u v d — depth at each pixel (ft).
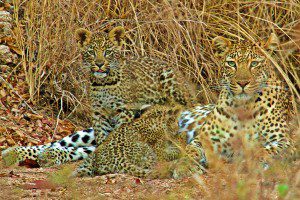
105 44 43.37
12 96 47.62
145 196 30.66
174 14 51.13
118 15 52.06
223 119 37.37
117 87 44.16
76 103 48.42
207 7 52.19
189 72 49.39
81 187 32.32
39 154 40.50
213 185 29.53
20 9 53.31
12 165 39.45
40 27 50.21
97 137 43.60
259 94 37.22
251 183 28.60
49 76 49.42
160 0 51.75
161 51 50.75
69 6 50.26
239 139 35.42
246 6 51.42
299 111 42.52
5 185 32.55
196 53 49.49
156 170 35.22
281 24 51.80
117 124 44.21
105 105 44.09
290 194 27.73
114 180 33.40
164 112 39.99
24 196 30.91
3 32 51.44
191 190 31.19
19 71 49.80
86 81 48.49
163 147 38.68
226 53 37.91
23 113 46.42
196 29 50.65
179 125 41.81
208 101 46.50
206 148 37.45
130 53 50.44
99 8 51.29
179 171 34.65
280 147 36.32
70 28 49.49
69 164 39.75
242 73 36.50
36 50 50.52
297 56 50.44
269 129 37.29
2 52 49.96
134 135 37.86
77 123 47.19
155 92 46.47
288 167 33.09
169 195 30.40
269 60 39.34
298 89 49.08
